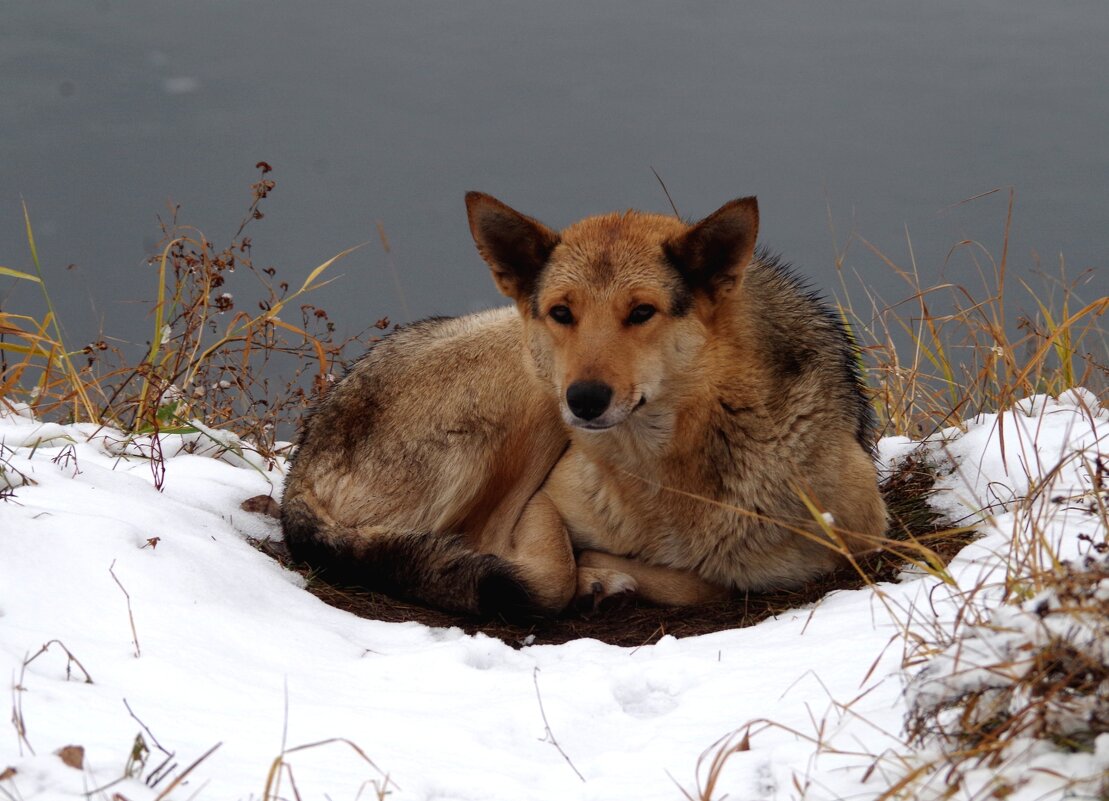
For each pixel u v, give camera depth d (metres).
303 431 11.71
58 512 8.48
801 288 10.74
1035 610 5.83
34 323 13.48
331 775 5.82
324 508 10.84
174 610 7.75
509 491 10.95
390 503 10.81
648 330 9.27
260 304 14.20
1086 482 9.73
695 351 9.47
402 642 8.60
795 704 6.65
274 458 12.91
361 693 7.25
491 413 10.77
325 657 7.86
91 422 12.90
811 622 8.29
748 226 9.39
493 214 9.97
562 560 10.09
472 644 8.17
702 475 9.71
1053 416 11.71
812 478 9.66
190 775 5.66
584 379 8.99
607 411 8.97
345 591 10.13
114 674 6.73
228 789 5.56
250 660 7.46
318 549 10.25
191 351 13.84
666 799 5.72
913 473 11.67
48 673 6.55
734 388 9.58
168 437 12.43
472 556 9.77
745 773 5.86
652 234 9.80
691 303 9.49
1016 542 7.29
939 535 8.45
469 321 11.39
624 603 10.04
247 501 11.21
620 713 7.02
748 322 9.81
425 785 5.83
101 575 7.86
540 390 10.27
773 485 9.61
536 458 10.85
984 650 5.95
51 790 5.25
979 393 13.38
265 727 6.36
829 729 6.19
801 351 10.01
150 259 14.12
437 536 10.07
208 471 11.66
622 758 6.27
